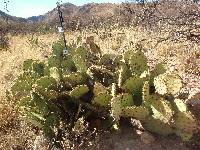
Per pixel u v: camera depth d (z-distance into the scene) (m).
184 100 1.63
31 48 3.33
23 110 1.67
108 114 1.59
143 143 1.50
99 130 1.56
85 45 1.91
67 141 1.50
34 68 1.83
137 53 1.67
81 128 1.51
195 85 1.84
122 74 1.61
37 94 1.63
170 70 1.81
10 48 3.88
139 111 1.47
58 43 1.90
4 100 1.86
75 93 1.57
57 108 1.62
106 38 2.98
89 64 1.74
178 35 2.00
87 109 1.62
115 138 1.54
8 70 2.49
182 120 1.47
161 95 1.55
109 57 1.78
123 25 3.50
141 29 2.84
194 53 2.28
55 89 1.66
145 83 1.51
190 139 1.51
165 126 1.50
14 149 1.61
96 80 1.68
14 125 1.75
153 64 2.18
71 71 1.77
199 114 1.61
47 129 1.57
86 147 1.52
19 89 1.75
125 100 1.53
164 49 2.40
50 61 1.78
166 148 1.49
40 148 1.54
